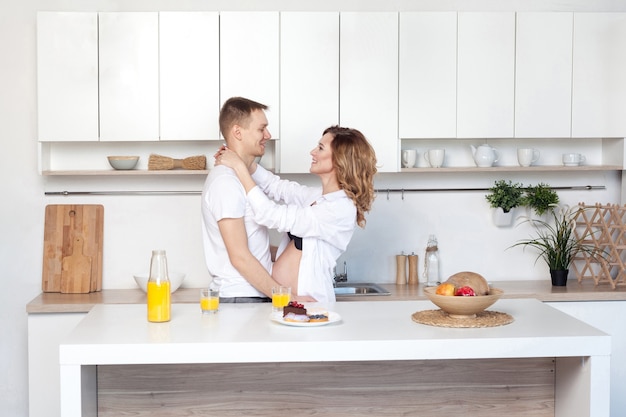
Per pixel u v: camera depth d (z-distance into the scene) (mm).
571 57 4109
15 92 4172
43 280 4145
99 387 2668
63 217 4184
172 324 2559
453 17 4047
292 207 3088
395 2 4293
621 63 4137
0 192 4188
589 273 4500
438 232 4402
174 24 3932
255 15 3953
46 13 3902
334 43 3990
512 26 4078
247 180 3072
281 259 3229
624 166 4203
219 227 3055
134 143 4234
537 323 2566
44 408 3738
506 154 4422
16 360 4230
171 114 3947
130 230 4258
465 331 2436
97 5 4176
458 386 2766
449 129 4066
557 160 4453
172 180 4270
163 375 2686
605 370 2385
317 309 2695
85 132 3936
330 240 3154
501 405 2777
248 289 3127
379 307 2885
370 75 4016
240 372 2705
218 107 3959
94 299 3881
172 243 4281
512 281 4398
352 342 2305
